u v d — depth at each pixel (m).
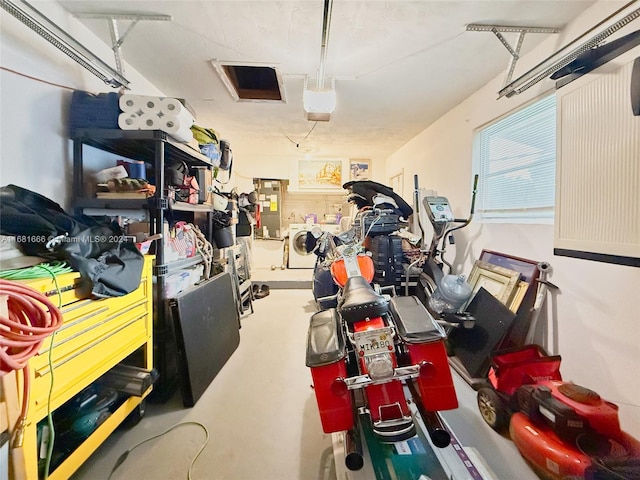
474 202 2.50
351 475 1.19
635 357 1.38
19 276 1.01
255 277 5.15
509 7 1.63
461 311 2.26
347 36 1.92
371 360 1.19
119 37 1.92
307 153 5.63
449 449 1.33
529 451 1.25
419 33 1.88
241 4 1.63
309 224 5.97
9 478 0.88
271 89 2.94
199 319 1.99
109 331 1.31
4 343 0.81
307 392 1.91
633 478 1.03
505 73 2.34
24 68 1.49
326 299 2.90
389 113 3.35
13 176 1.45
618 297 1.45
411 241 2.98
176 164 2.27
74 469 1.15
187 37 1.95
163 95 2.80
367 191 3.23
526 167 2.20
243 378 2.08
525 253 2.09
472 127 2.81
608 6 1.53
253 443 1.46
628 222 1.29
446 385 1.22
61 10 1.67
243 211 4.42
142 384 1.50
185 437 1.50
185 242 2.31
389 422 1.16
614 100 1.35
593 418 1.16
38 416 0.96
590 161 1.48
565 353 1.75
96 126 1.76
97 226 1.47
